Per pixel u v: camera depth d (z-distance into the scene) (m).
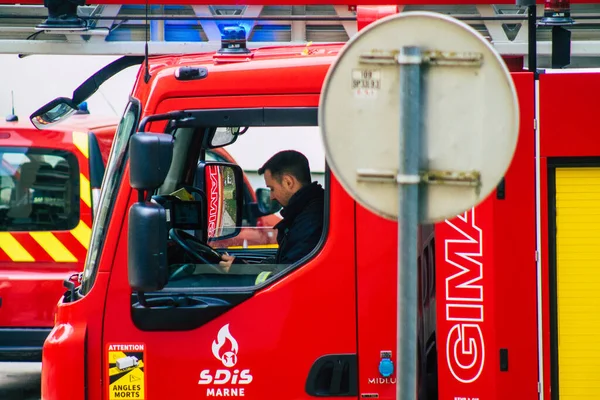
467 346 12.84
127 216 13.36
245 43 13.76
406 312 9.55
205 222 15.77
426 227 13.62
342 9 16.95
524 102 12.82
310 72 13.18
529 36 13.49
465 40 9.51
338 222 13.02
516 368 12.76
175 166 15.46
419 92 9.56
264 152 15.84
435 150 9.57
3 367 30.30
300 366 13.06
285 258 13.47
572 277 12.75
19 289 25.94
